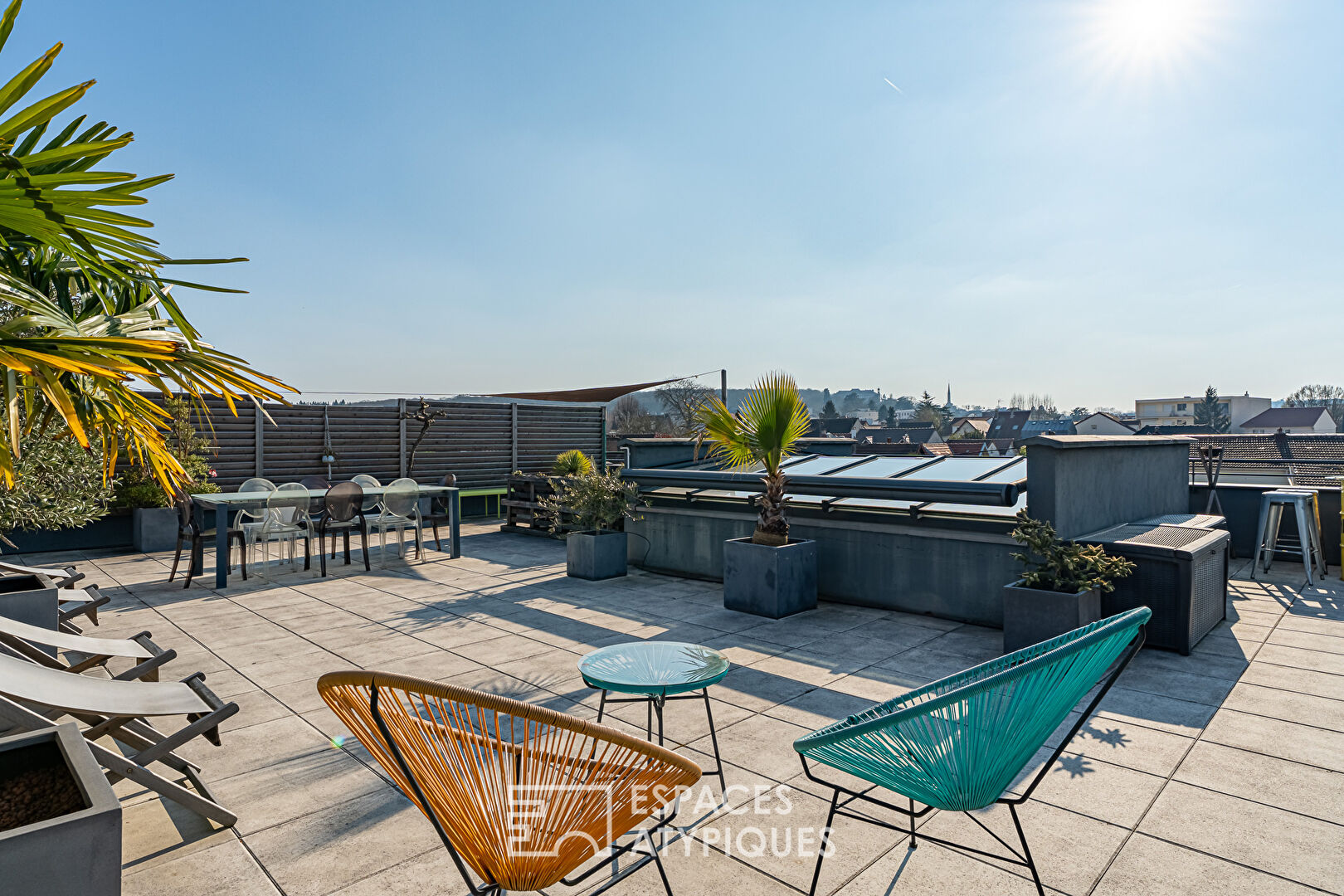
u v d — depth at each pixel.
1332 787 3.09
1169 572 5.00
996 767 1.95
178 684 2.58
